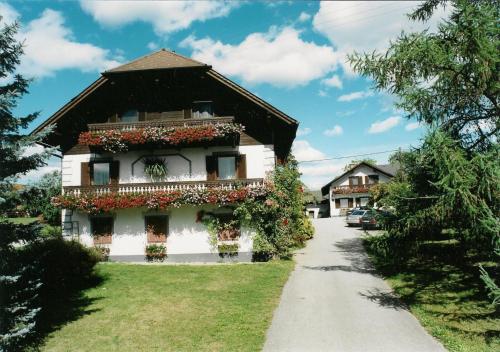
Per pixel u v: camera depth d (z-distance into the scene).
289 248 21.77
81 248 14.32
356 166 58.81
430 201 11.53
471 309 10.43
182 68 20.39
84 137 19.97
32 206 9.26
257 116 20.80
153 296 12.71
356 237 27.34
